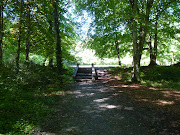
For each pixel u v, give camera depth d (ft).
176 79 34.83
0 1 29.84
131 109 18.88
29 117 15.96
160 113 17.10
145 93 26.30
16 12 34.01
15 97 20.47
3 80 24.25
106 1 37.09
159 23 44.19
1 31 31.89
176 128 13.52
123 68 59.72
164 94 24.94
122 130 13.56
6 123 13.78
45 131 13.46
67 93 28.53
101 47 57.36
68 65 60.64
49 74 35.78
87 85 37.93
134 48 37.37
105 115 17.25
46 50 42.91
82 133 13.17
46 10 43.19
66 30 53.83
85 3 39.52
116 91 29.66
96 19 39.29
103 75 53.83
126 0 40.60
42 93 25.91
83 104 21.67
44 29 38.32
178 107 18.51
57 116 17.06
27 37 33.24
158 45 60.95
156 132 12.98
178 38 47.26
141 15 34.45
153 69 45.52
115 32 46.01
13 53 45.42
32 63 31.71
